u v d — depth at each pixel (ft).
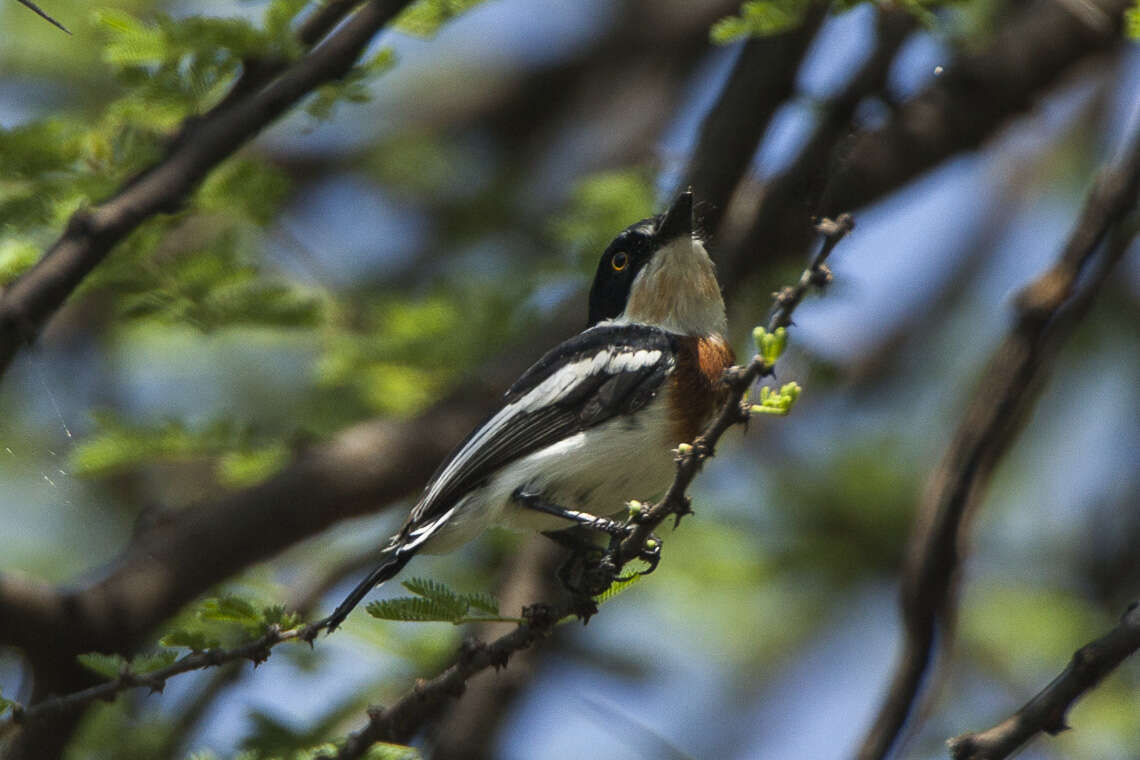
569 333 37.52
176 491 44.34
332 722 29.73
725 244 35.96
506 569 38.22
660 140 55.62
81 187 28.50
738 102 33.58
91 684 30.30
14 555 43.14
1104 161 52.08
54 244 25.63
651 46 58.29
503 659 22.11
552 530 29.89
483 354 38.52
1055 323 28.22
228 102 27.07
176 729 32.32
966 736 20.89
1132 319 49.26
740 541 43.47
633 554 22.68
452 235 53.01
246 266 32.65
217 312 32.27
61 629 29.68
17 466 36.81
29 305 24.52
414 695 22.15
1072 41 37.99
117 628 30.12
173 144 26.89
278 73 27.09
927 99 37.81
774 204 36.04
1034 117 40.93
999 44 38.68
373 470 33.42
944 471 27.86
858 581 45.60
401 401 38.09
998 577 46.39
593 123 57.47
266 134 52.65
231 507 31.94
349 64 26.04
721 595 43.96
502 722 34.22
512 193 53.83
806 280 19.72
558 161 56.49
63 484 35.58
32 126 28.07
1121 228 28.25
